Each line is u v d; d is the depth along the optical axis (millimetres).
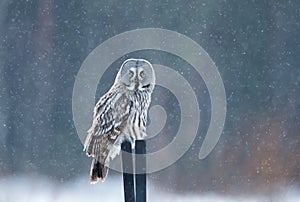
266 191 19188
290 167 20312
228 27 26922
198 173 20422
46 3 28031
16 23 27875
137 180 5668
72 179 20562
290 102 24406
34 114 25375
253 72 25953
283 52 26250
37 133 24312
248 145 21828
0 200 17203
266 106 24281
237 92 25156
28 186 18844
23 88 26547
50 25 27938
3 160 22281
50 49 27594
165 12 27219
